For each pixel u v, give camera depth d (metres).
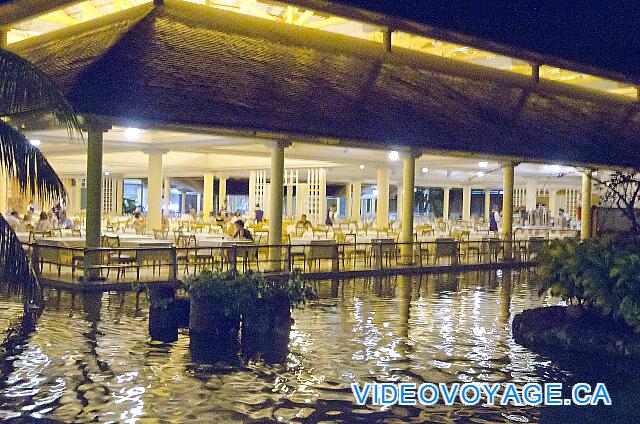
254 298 10.66
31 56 18.50
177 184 46.25
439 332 11.30
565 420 7.40
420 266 20.58
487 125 21.27
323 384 8.31
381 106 19.30
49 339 10.09
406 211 20.67
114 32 17.20
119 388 7.94
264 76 17.91
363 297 14.84
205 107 15.73
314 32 20.52
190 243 20.09
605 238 11.77
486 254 24.47
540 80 26.03
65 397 7.59
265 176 31.36
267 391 7.99
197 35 17.91
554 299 15.26
